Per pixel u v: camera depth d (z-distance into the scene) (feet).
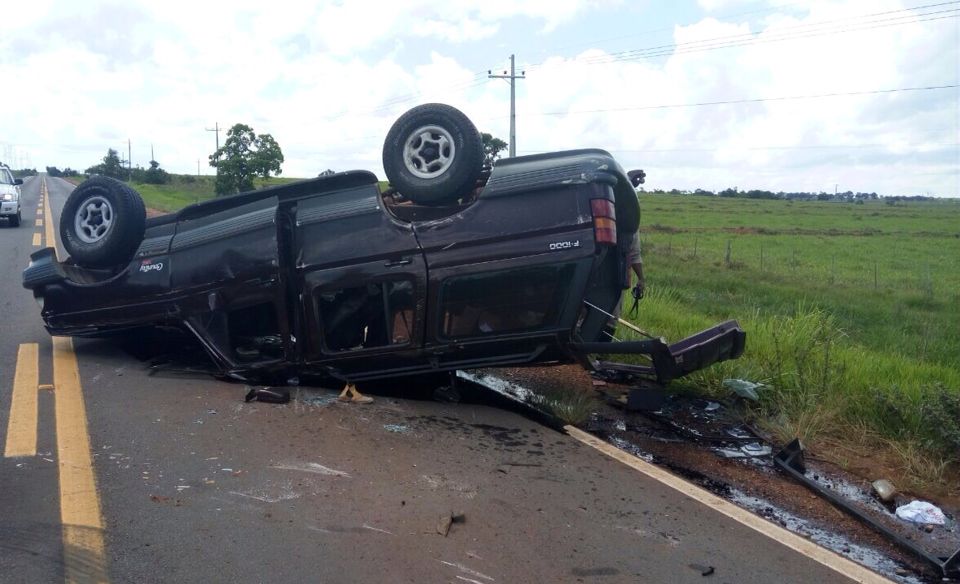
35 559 11.38
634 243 23.29
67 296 22.98
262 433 17.26
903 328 43.55
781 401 21.90
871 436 19.84
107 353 24.39
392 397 20.86
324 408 19.33
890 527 14.79
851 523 14.88
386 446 16.90
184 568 11.30
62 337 26.40
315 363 20.25
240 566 11.42
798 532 14.24
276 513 13.26
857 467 18.03
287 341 20.39
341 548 12.14
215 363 21.56
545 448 17.60
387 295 19.22
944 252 117.70
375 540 12.47
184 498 13.70
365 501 13.96
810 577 12.25
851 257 106.42
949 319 47.93
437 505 13.98
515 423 19.34
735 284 61.62
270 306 21.48
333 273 19.48
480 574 11.57
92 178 22.80
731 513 14.64
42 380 21.03
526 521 13.56
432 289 18.78
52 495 13.64
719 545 13.17
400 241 18.98
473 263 18.48
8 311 31.27
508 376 24.64
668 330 30.76
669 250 96.02
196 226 21.66
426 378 21.99
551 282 18.26
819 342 26.27
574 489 15.23
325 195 20.31
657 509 14.56
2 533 12.17
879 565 13.15
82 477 14.47
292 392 20.52
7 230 69.46
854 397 21.76
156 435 16.87
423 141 19.44
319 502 13.79
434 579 11.32
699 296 50.96
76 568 11.16
